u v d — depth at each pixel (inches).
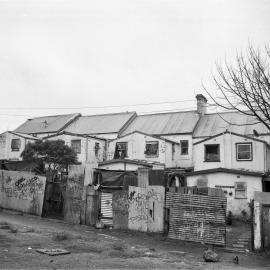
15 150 1644.9
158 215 696.4
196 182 1134.4
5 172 910.4
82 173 793.6
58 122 1866.4
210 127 1524.4
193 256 534.3
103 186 804.0
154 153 1440.7
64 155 1143.0
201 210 650.8
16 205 871.1
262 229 603.8
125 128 1700.3
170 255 518.3
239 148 1266.0
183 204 668.7
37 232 603.2
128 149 1493.6
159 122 1673.2
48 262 393.7
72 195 795.4
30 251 445.4
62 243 517.7
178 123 1604.3
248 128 1433.3
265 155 1236.5
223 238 629.3
